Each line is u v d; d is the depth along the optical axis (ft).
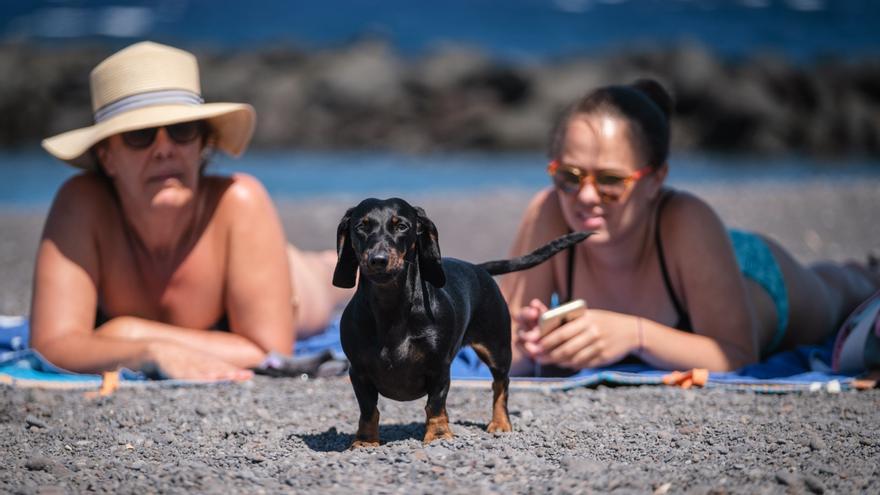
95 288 37.68
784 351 41.09
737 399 31.86
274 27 304.30
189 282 38.11
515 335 36.96
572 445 26.08
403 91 183.11
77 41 273.33
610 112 34.55
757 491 21.62
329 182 127.03
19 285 61.00
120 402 32.35
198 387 34.53
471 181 129.59
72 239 37.29
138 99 36.42
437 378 25.04
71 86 183.93
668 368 35.29
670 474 23.09
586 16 300.81
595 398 32.53
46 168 142.00
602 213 34.81
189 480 23.15
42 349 36.52
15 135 181.47
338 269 24.56
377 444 25.73
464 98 182.39
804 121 176.24
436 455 24.23
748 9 296.30
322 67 187.52
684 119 177.27
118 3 321.32
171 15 311.88
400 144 179.83
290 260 44.62
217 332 38.22
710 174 135.64
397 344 24.29
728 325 35.88
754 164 154.81
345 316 25.09
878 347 34.22
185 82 37.81
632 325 34.91
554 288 38.55
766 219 85.05
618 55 188.03
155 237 37.19
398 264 22.79
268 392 33.99
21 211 94.07
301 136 180.45
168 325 38.93
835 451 25.29
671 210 36.50
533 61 198.39
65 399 32.94
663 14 294.66
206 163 39.34
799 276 40.50
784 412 30.25
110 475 23.93
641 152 34.47
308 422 30.30
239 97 182.09
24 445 27.37
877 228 80.74
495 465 23.57
